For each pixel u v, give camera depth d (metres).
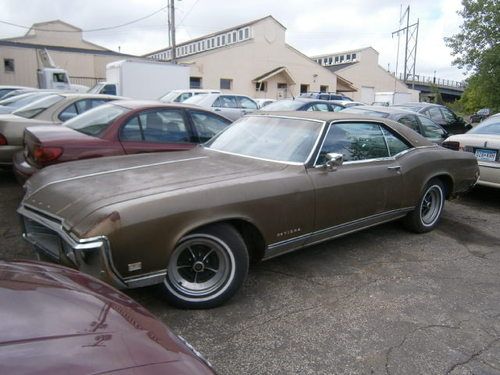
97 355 1.44
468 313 3.38
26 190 3.57
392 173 4.55
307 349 2.83
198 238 3.10
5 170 6.88
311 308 3.35
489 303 3.56
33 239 3.19
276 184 3.50
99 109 5.75
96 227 2.64
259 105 18.48
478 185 6.68
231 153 4.18
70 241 2.67
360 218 4.29
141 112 5.41
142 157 4.07
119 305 1.88
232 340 2.89
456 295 3.68
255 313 3.24
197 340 2.87
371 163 4.41
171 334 1.79
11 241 4.35
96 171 3.53
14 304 1.64
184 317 3.13
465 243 5.01
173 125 5.62
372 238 5.02
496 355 2.85
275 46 37.62
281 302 3.42
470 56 23.92
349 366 2.68
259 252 3.55
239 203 3.21
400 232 5.27
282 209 3.51
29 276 1.94
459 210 6.53
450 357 2.80
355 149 4.32
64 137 4.91
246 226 3.43
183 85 22.22
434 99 60.84
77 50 33.44
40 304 1.68
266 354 2.76
